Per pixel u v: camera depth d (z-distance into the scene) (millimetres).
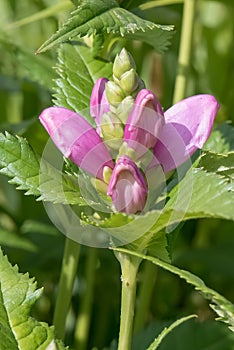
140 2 485
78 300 645
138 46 657
